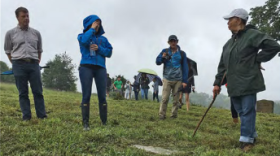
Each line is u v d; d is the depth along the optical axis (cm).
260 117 1010
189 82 1062
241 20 423
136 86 1855
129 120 664
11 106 781
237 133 565
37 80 577
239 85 412
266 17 1850
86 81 511
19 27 559
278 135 571
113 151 354
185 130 566
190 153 384
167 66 772
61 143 363
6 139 378
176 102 796
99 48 522
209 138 485
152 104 1263
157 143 446
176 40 761
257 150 410
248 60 411
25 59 555
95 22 516
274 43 391
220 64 470
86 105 511
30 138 383
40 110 591
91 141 403
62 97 1382
